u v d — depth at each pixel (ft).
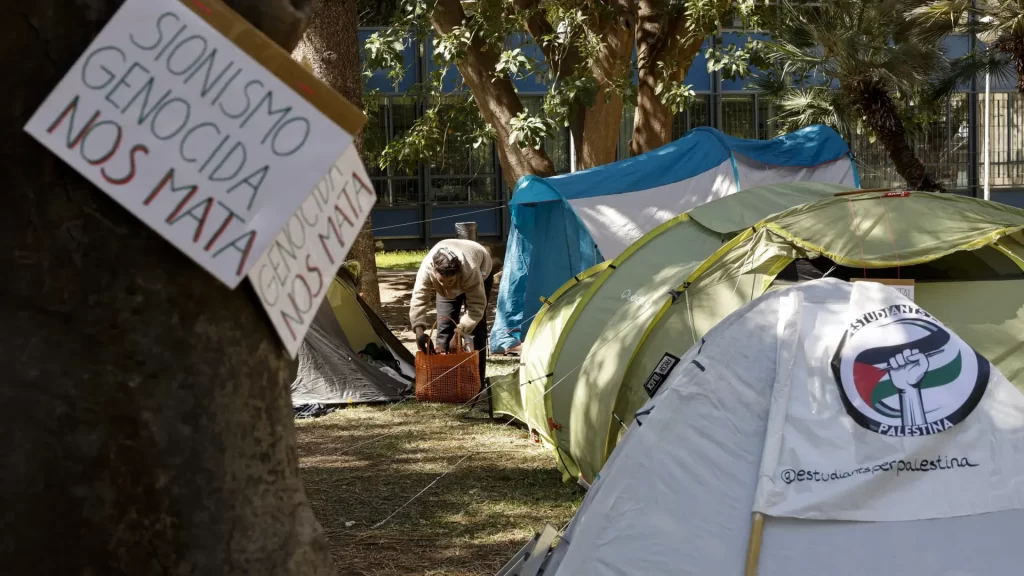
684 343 17.62
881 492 9.96
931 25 42.83
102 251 4.63
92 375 4.66
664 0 40.29
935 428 10.19
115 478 4.74
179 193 4.37
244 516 5.05
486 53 39.19
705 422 10.68
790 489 9.98
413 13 38.52
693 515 10.21
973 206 17.15
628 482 10.55
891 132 42.01
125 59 4.36
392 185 78.02
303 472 20.29
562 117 37.22
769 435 10.28
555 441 20.04
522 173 39.47
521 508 17.47
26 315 4.61
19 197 4.56
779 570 9.70
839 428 10.25
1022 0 43.06
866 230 16.58
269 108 4.47
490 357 34.73
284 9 5.13
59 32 4.53
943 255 15.96
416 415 25.62
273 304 4.80
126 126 4.34
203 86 4.42
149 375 4.74
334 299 29.09
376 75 72.23
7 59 4.49
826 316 11.00
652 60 40.86
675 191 31.73
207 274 4.85
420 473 20.02
